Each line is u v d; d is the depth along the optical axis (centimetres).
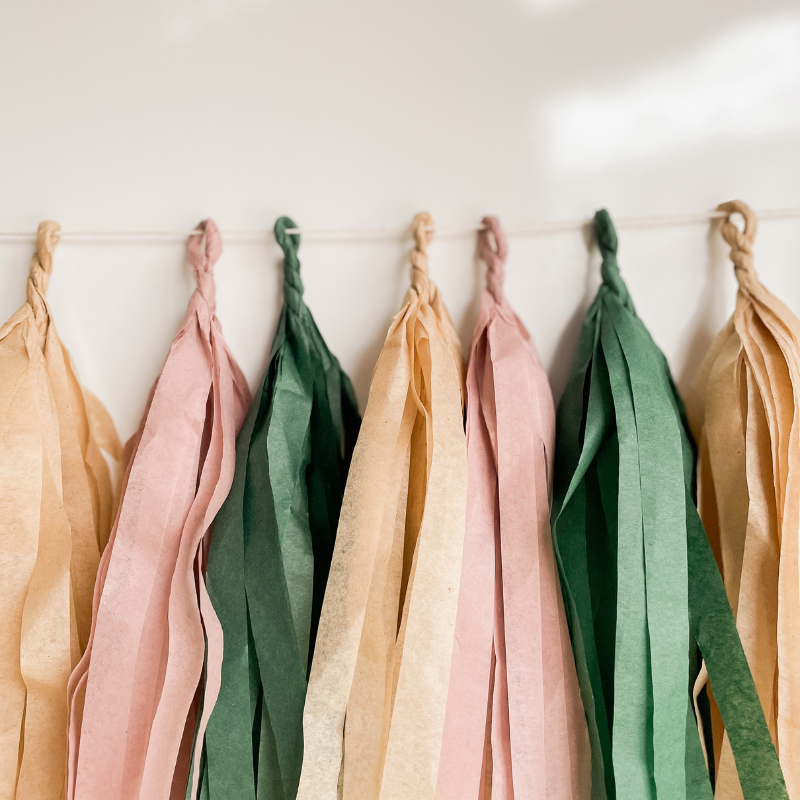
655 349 73
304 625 67
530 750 64
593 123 79
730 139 78
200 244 76
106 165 78
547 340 78
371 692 65
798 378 68
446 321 75
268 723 65
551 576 67
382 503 66
